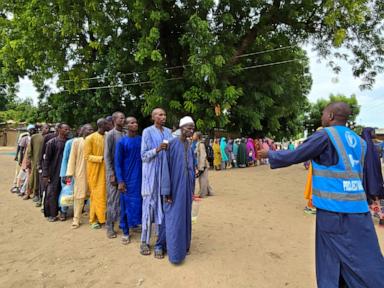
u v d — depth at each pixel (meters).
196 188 10.01
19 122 43.84
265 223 5.99
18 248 4.69
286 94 22.22
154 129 4.61
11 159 19.69
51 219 6.11
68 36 14.97
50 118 22.61
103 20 13.24
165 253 4.46
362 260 2.56
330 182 2.74
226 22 12.95
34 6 13.66
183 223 4.11
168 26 14.46
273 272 3.88
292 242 4.93
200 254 4.43
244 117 19.88
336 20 11.60
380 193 5.49
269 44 15.87
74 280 3.69
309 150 2.75
